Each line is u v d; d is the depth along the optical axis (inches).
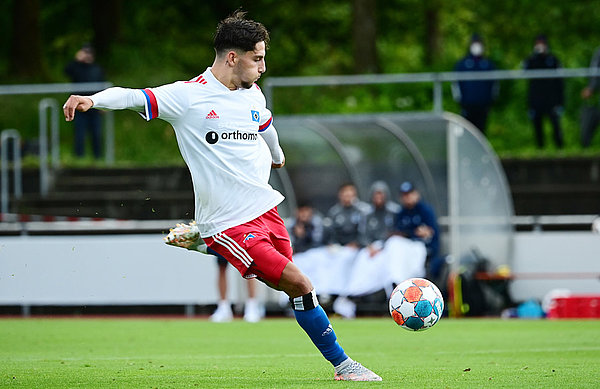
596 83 2817.4
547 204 2716.5
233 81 909.2
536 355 1277.1
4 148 2864.2
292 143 2500.0
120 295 2374.5
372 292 2283.5
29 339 1631.4
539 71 2861.7
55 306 2409.0
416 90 3036.4
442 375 976.3
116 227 2470.5
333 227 2342.5
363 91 3002.0
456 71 2903.5
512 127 3179.1
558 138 2930.6
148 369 1074.1
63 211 2837.1
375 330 1833.2
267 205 907.4
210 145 900.0
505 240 2391.7
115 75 4087.1
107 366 1119.0
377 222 2320.4
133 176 2950.3
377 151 2471.7
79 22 4626.0
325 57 4741.6
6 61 4197.8
